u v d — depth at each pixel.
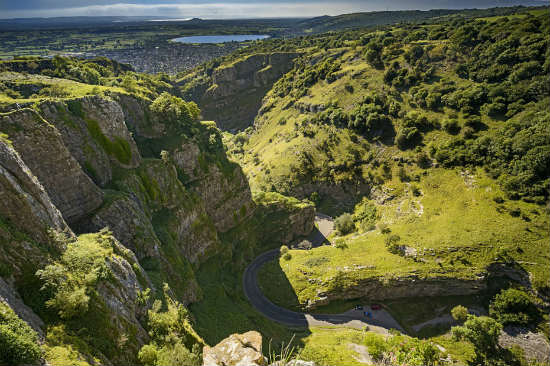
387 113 146.38
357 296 87.75
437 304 84.31
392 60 172.12
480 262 82.56
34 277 26.66
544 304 75.38
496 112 118.12
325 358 60.41
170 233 67.38
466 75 143.12
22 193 30.48
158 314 38.75
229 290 81.56
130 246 52.31
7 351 18.36
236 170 106.44
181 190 77.94
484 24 174.62
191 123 96.12
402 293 86.75
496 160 103.50
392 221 109.38
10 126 41.22
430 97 136.75
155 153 82.56
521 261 80.38
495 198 94.62
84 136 56.88
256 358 15.41
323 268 92.12
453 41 157.75
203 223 86.19
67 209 47.16
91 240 39.25
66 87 76.44
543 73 117.75
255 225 115.69
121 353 28.23
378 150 139.25
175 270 59.69
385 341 66.00
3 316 20.02
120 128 64.94
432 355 61.84
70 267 30.78
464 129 119.38
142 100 84.81
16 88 71.94
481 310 80.56
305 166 154.00
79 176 48.84
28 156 42.56
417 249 89.19
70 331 25.16
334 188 146.00
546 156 91.75
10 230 27.64
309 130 168.75
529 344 71.06
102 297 30.52
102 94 75.62
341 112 160.62
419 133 130.50
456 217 95.69
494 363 68.25
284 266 98.06
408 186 119.31
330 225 134.88
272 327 73.38
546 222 84.62
